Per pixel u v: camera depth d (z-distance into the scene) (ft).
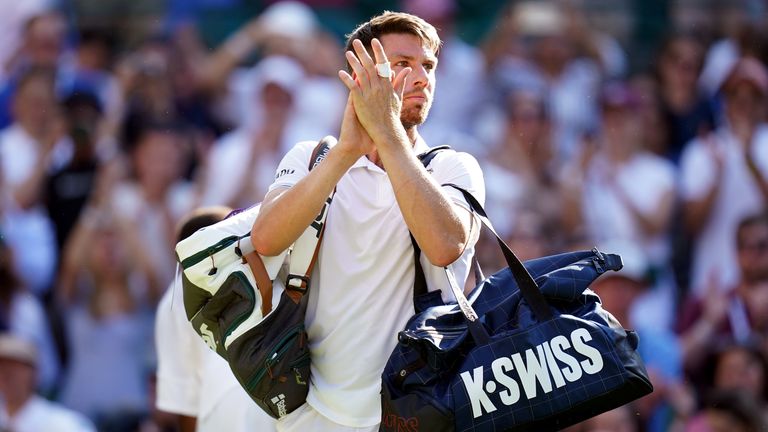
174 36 115.65
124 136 106.32
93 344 98.22
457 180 42.52
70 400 96.84
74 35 117.19
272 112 105.19
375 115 40.01
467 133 110.22
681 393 89.35
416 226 39.83
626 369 40.24
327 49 114.01
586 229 103.35
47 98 106.93
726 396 84.17
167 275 102.12
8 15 115.65
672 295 102.22
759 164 107.04
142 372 98.22
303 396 42.91
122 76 109.60
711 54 116.47
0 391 88.07
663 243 105.19
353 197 42.86
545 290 41.34
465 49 115.96
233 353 42.19
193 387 56.95
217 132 110.63
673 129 112.27
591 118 112.06
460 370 39.99
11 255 97.14
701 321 99.14
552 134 108.27
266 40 112.98
